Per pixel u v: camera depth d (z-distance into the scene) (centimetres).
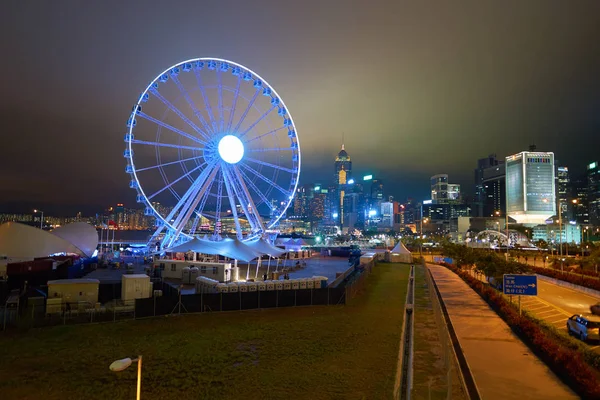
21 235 7200
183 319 3641
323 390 2084
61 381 2188
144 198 7081
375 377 2262
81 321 3506
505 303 4112
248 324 3494
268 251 6575
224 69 7238
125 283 4234
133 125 6844
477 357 2619
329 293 4450
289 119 7912
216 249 5947
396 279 7225
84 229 8906
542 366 2433
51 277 5541
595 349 2805
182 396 2005
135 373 2302
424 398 1962
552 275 7500
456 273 8306
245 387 2122
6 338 2994
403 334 3194
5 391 2059
